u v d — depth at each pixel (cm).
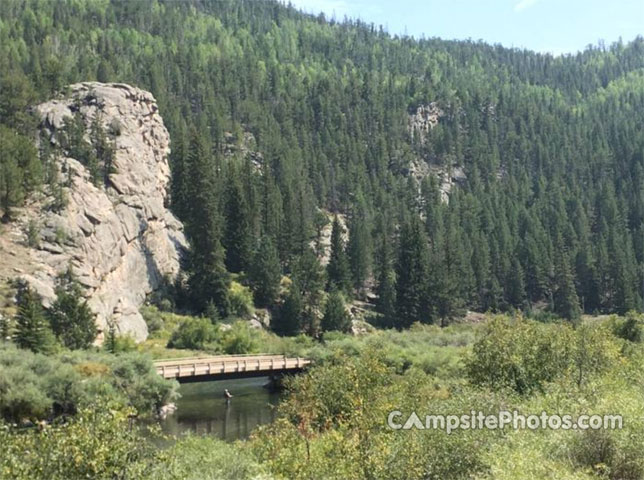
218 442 3253
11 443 1939
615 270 13412
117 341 7338
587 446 2473
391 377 3988
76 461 1825
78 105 11344
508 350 4053
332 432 2762
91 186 9619
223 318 10150
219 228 10762
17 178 8656
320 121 19800
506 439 2570
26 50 16012
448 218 15525
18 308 6881
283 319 10494
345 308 10719
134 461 1970
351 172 16838
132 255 9856
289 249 12406
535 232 15012
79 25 19400
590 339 4097
